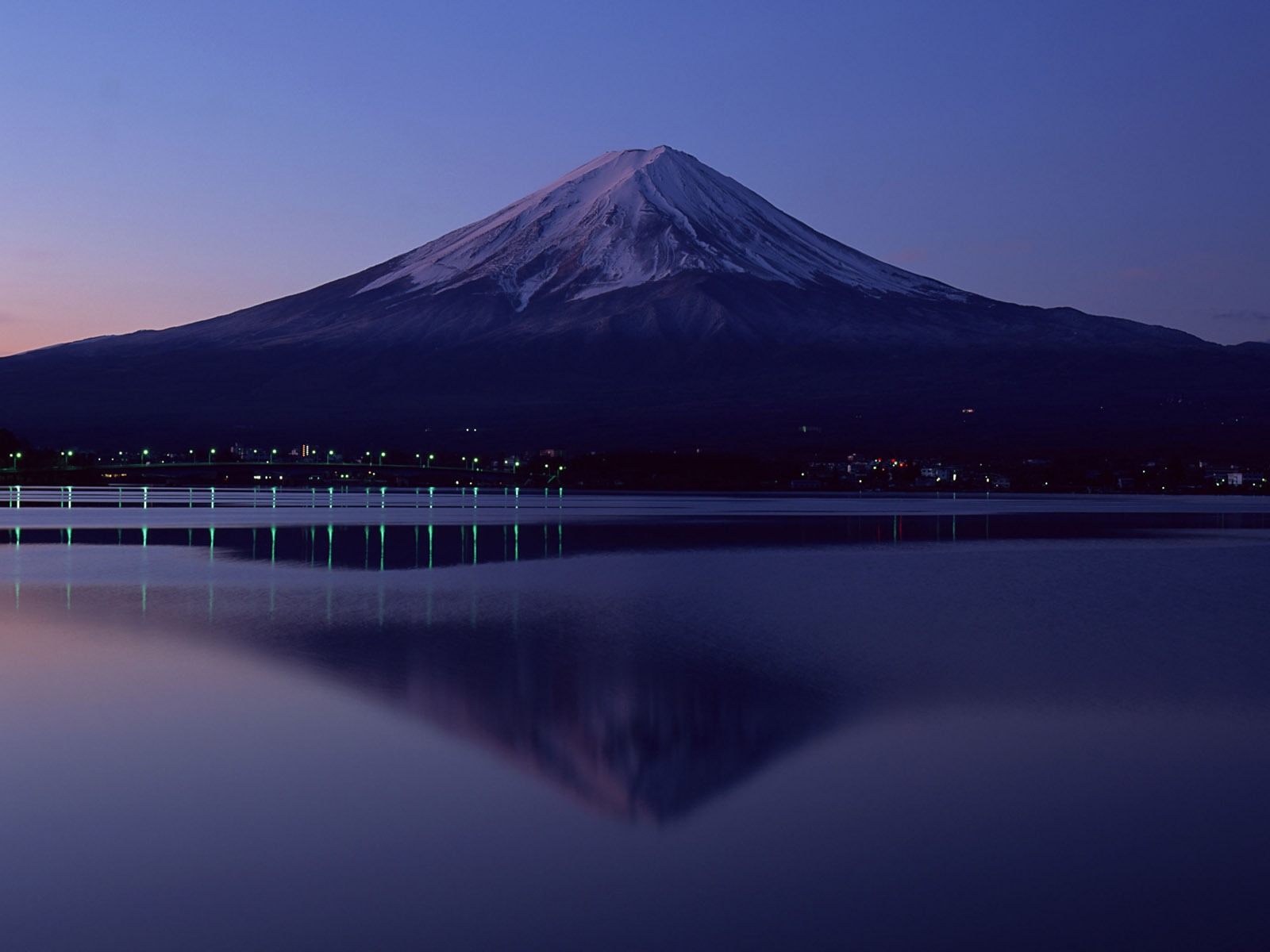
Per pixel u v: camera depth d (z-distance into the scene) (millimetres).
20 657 33906
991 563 69750
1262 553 79375
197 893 17078
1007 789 21562
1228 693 29688
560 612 44812
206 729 25516
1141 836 19281
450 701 28578
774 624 41844
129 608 45281
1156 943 15789
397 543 83562
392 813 20250
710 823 19875
